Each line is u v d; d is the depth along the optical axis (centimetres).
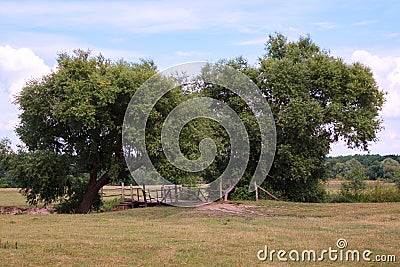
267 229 1681
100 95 2522
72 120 2580
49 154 2662
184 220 1981
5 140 2808
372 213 2223
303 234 1551
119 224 1836
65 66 2738
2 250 1277
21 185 2775
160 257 1215
